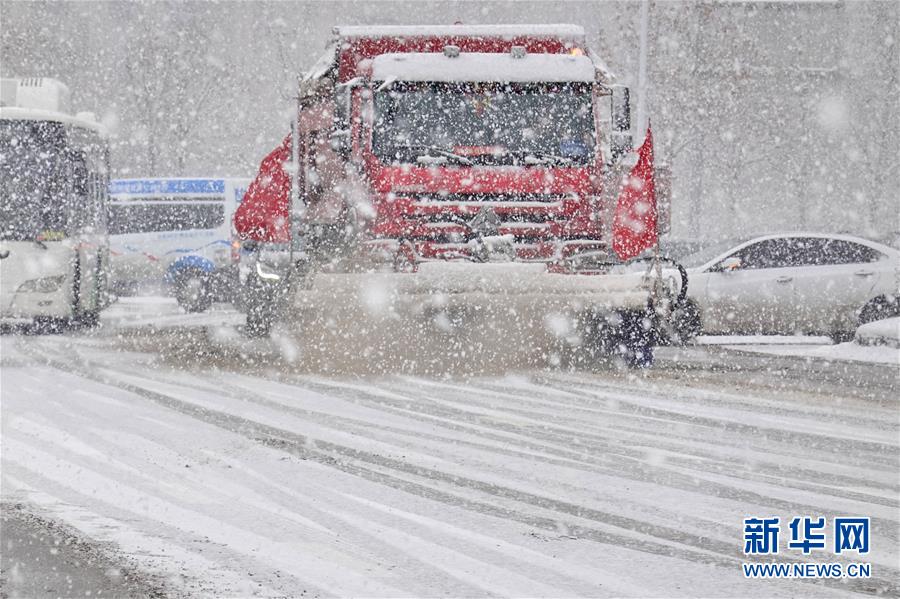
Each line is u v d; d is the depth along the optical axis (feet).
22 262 126.72
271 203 88.48
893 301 123.34
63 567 35.24
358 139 88.33
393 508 42.93
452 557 36.60
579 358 88.79
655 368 92.63
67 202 129.39
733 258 126.00
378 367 85.10
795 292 124.67
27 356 98.37
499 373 85.46
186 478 47.55
